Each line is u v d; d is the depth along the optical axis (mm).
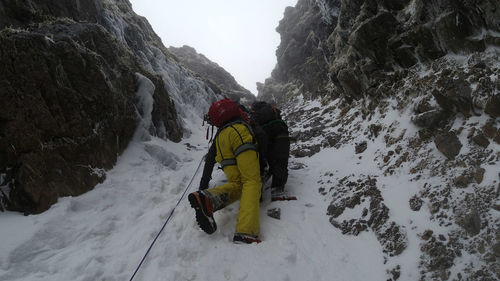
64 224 2547
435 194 2348
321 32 9953
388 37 3852
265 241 2477
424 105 2941
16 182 2584
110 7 8125
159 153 4312
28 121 2688
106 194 3100
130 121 4176
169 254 2332
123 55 4832
